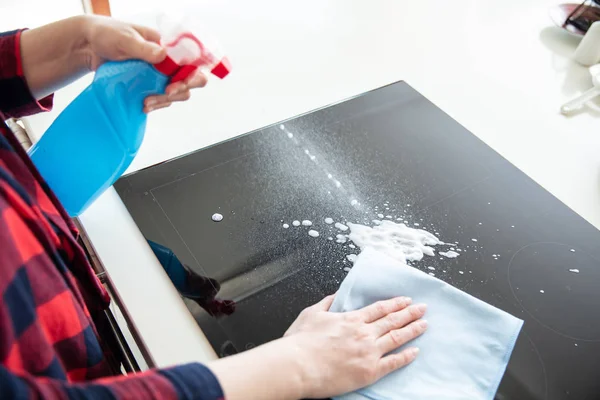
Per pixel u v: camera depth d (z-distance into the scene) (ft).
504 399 1.73
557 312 1.98
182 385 1.20
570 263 2.16
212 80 2.94
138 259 2.04
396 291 1.91
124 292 1.92
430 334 1.82
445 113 2.85
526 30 3.63
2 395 0.97
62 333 1.47
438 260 2.12
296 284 1.99
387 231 2.21
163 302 1.91
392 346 1.74
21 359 1.24
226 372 1.41
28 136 2.63
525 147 2.74
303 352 1.59
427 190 2.41
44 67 1.88
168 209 2.22
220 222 2.19
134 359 2.21
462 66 3.27
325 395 1.61
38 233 1.42
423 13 3.69
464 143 2.68
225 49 3.15
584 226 2.31
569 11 3.63
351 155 2.56
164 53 1.71
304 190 2.35
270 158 2.50
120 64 1.75
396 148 2.62
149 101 1.82
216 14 3.40
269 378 1.46
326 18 3.52
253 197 2.30
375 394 1.68
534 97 3.09
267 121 2.73
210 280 1.98
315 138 2.63
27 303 1.25
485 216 2.32
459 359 1.77
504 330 1.82
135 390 1.14
